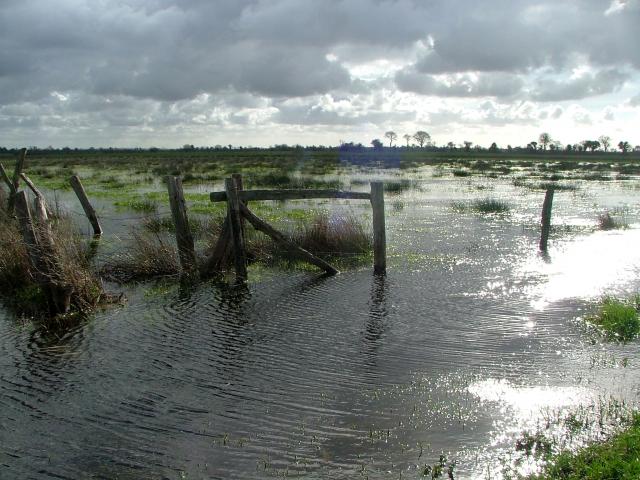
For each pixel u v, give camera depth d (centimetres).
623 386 682
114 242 1686
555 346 823
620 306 943
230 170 4897
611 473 480
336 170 5241
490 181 4128
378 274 1303
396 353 812
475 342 848
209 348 854
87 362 808
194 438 596
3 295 1141
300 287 1202
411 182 3931
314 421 623
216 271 1326
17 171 1744
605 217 2086
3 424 635
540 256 1484
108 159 8356
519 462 531
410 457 546
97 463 556
